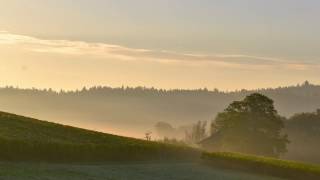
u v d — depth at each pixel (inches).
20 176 1998.0
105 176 2304.4
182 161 3395.7
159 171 2758.4
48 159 2672.2
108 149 2994.6
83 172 2356.1
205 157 3371.1
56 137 3051.2
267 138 4758.9
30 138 2822.3
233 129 4790.8
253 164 3117.6
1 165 2257.6
